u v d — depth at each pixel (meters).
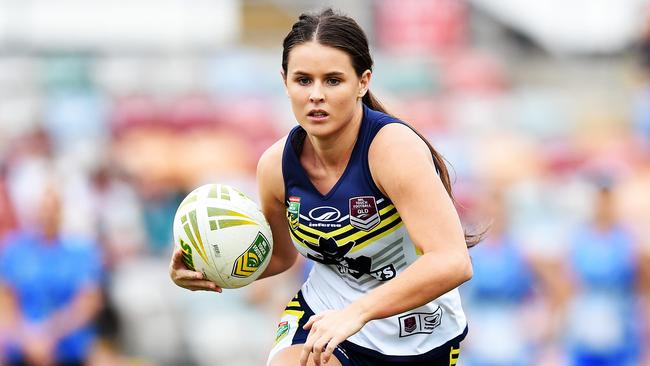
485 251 30.48
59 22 53.62
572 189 41.22
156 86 50.06
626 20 61.75
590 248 30.94
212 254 13.50
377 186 12.84
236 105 47.81
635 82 56.53
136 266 35.00
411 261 13.53
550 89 57.47
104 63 50.50
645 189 45.16
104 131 45.34
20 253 29.59
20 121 44.53
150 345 33.00
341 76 12.28
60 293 29.47
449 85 53.78
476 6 61.06
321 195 13.21
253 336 34.34
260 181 14.10
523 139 48.28
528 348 30.55
